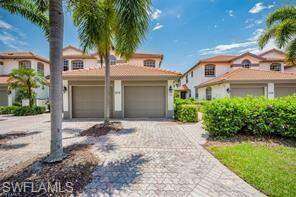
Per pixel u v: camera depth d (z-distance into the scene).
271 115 8.53
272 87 18.84
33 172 5.05
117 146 7.79
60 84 5.78
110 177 5.05
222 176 5.08
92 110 16.28
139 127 11.80
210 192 4.33
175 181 4.84
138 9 6.32
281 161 5.86
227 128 8.69
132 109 16.28
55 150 5.69
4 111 21.84
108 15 8.77
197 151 7.14
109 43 10.41
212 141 8.34
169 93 16.02
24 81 20.44
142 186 4.61
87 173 5.16
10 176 4.89
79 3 7.73
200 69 28.02
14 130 11.53
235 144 7.84
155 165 5.84
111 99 16.08
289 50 14.60
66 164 5.51
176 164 5.91
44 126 13.01
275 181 4.62
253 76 19.44
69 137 9.42
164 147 7.65
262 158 6.11
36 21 10.20
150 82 16.08
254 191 4.33
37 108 21.83
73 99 16.22
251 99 9.41
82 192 4.33
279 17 14.74
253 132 8.76
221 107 8.79
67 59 27.25
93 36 8.66
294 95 9.91
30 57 26.77
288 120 8.30
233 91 19.25
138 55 26.52
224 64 27.81
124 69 16.95
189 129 11.19
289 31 13.82
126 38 6.95
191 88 33.03
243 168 5.37
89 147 7.59
